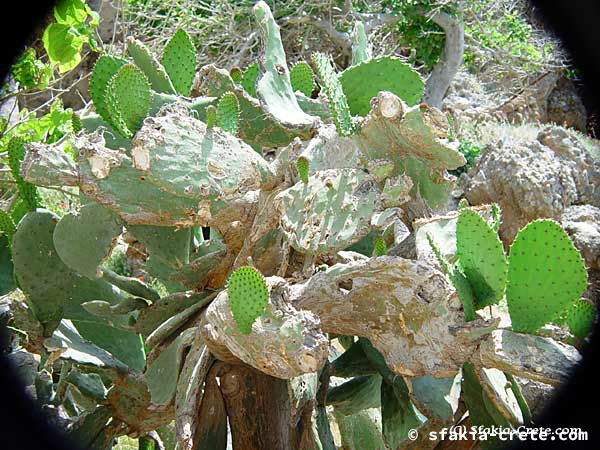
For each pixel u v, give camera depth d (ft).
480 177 20.40
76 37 8.55
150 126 5.51
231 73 7.47
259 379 6.08
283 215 5.72
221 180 5.65
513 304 4.75
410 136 5.12
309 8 21.53
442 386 6.07
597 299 17.15
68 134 9.14
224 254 6.75
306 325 4.82
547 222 4.52
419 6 21.89
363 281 5.12
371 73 6.75
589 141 26.71
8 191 9.61
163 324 6.58
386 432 6.89
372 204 5.33
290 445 6.24
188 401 5.65
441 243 5.22
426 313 4.90
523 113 32.42
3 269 6.90
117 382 6.34
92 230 6.16
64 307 6.67
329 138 6.21
